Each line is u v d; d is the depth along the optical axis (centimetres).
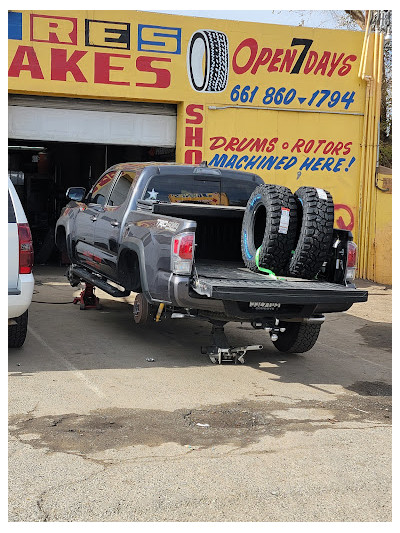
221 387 626
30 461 439
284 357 766
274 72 1396
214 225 768
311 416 559
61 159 1708
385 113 2125
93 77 1292
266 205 660
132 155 1633
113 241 772
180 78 1344
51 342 761
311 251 649
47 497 391
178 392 601
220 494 405
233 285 599
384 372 720
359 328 983
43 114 1316
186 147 1362
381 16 1438
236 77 1374
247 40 1373
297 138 1429
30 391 580
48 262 1549
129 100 1344
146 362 697
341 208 1476
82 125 1339
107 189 856
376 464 461
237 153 1394
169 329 866
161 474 429
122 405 557
